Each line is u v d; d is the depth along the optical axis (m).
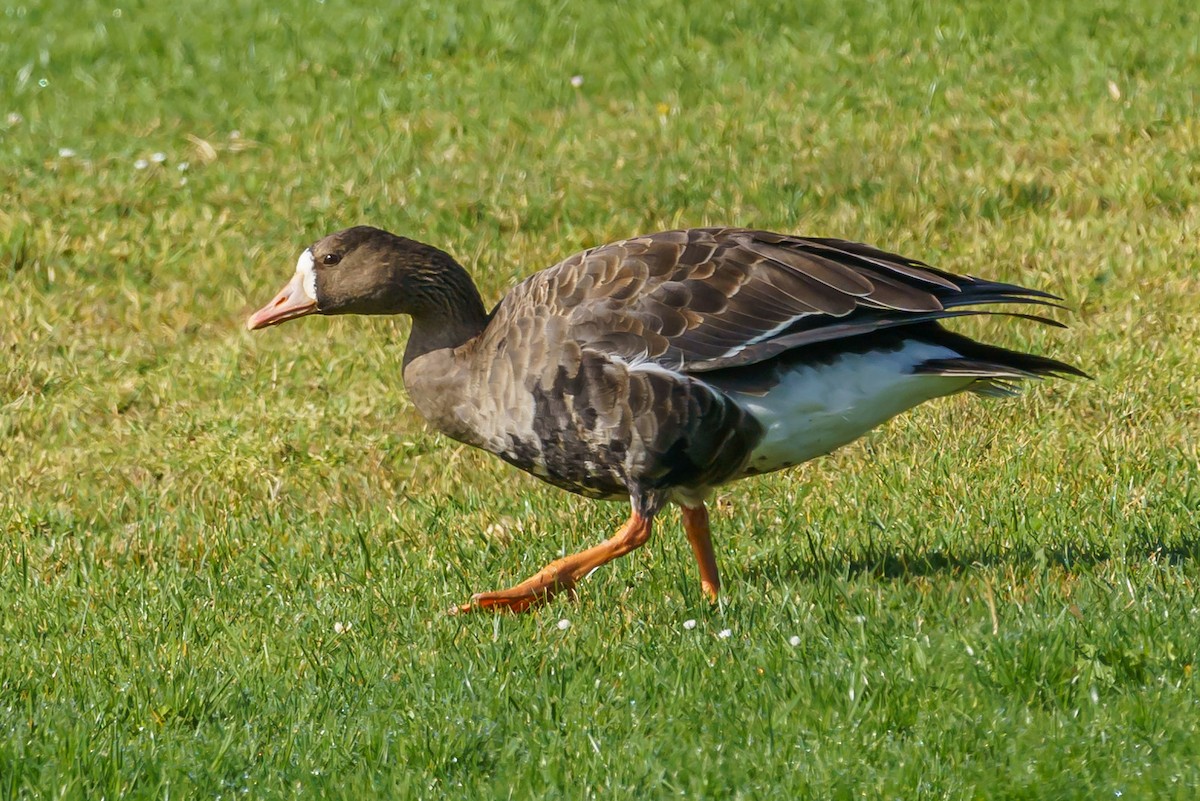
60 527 12.59
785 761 7.59
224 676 8.98
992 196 18.12
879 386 9.71
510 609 10.03
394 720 8.26
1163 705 7.79
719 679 8.50
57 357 15.87
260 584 10.91
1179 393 13.23
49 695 8.91
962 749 7.61
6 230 18.20
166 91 23.83
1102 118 20.05
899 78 22.39
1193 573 9.66
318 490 13.19
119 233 18.52
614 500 11.02
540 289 10.01
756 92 22.30
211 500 13.01
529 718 8.23
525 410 9.92
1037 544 10.51
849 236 17.41
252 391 14.98
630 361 9.57
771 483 12.46
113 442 14.27
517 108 22.47
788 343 9.50
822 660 8.60
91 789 7.62
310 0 27.23
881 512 11.40
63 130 22.23
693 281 9.70
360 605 10.26
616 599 10.23
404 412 14.45
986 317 15.13
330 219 18.58
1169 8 24.09
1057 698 8.03
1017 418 13.10
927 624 9.07
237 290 17.16
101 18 27.05
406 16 26.06
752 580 10.55
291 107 22.88
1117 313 15.11
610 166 19.72
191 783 7.65
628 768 7.55
